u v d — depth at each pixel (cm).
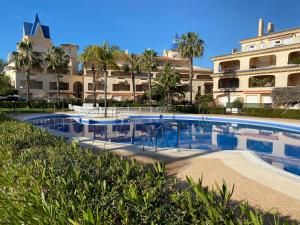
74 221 235
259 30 5178
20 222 265
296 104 3544
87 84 6022
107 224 268
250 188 723
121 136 2208
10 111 3603
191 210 273
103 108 3753
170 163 997
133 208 285
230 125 3012
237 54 4634
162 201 311
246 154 1147
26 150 550
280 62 4025
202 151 1219
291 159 1417
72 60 6322
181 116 3594
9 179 383
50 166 427
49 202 294
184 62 7144
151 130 2570
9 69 5738
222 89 4894
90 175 397
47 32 6656
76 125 2825
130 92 6272
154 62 5125
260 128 2783
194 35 4594
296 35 4059
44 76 5809
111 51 3269
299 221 521
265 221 512
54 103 4675
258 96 4338
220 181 786
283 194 678
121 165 451
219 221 258
